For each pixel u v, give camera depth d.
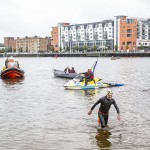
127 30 178.88
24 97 26.38
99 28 191.75
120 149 12.51
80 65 92.94
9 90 31.52
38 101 24.19
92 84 31.84
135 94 27.73
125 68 72.56
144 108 20.81
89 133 14.76
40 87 34.44
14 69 45.47
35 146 12.92
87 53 183.50
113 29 185.00
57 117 18.19
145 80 42.06
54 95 27.64
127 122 16.80
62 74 47.62
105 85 32.84
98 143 13.27
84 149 12.55
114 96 26.52
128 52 165.75
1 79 44.75
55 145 13.05
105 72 59.41
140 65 86.56
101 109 15.63
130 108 20.78
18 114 19.05
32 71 65.94
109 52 172.62
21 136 14.30
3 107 21.44
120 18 180.62
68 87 31.83
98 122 16.41
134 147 12.73
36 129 15.51
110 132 14.89
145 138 13.91
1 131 15.12
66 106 21.88
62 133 14.79
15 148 12.66
